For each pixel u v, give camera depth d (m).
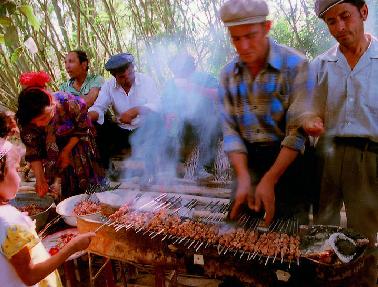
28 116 3.09
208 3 4.86
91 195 3.39
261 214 2.60
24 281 1.85
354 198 2.63
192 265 2.39
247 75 2.26
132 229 2.52
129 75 4.64
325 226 2.41
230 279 2.33
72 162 3.67
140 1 5.09
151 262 2.53
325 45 4.59
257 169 2.48
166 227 2.49
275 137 2.38
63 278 3.36
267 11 2.00
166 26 5.08
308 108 2.14
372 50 2.42
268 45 2.16
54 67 5.88
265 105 2.28
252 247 2.25
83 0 5.40
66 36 5.43
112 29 5.70
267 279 2.21
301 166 2.51
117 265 3.61
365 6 2.35
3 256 1.81
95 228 2.69
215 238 2.35
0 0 2.78
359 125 2.50
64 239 3.11
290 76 2.16
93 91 4.84
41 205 3.68
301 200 2.59
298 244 2.26
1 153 1.79
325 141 2.68
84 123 3.61
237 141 2.39
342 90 2.52
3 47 5.65
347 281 2.12
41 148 3.57
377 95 2.43
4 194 1.84
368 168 2.56
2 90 5.59
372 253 2.39
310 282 2.12
